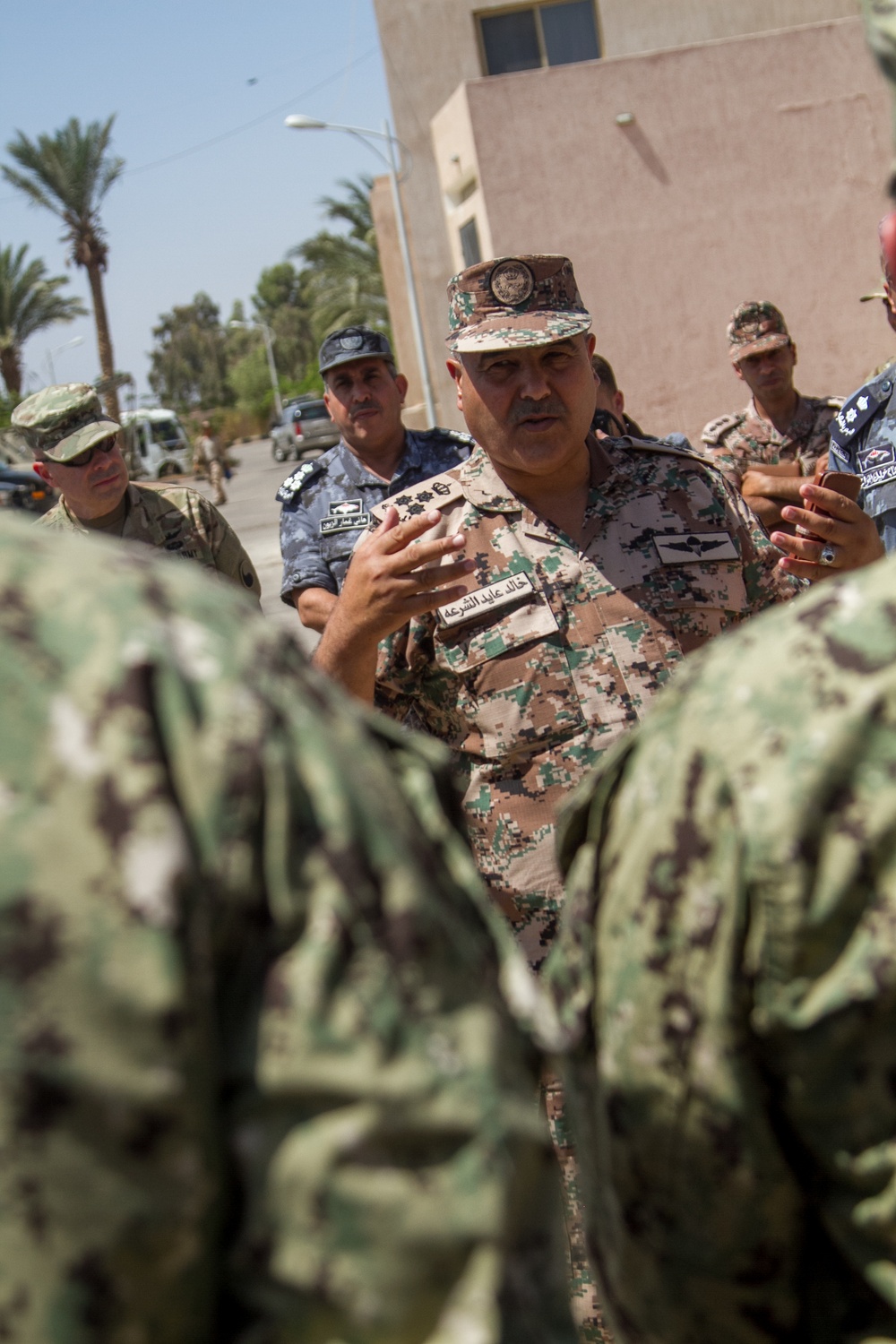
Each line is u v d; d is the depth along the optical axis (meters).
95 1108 0.82
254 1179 0.85
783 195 12.88
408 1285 0.85
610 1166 1.22
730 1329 1.19
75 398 4.68
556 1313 0.95
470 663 2.60
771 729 1.08
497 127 12.81
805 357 13.05
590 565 2.64
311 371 69.38
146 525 4.87
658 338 13.00
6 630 0.88
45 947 0.82
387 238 20.98
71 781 0.84
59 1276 0.82
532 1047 1.02
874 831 1.03
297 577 5.16
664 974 1.13
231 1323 0.88
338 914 0.87
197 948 0.83
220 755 0.87
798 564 2.44
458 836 1.18
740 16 17.52
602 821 1.24
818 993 1.05
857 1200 1.09
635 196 12.87
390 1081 0.85
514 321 2.56
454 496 2.74
